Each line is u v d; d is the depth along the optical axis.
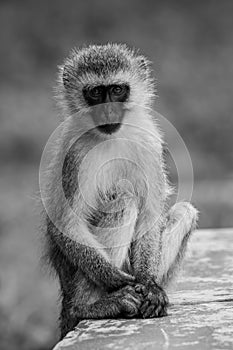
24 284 19.70
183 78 45.25
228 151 37.25
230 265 13.56
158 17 52.03
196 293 11.66
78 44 48.44
